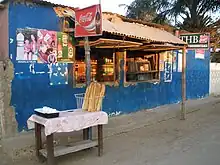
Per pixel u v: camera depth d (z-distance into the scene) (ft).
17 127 23.50
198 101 46.44
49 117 16.62
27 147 20.53
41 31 24.53
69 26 26.48
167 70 41.32
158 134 25.31
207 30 59.57
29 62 23.98
